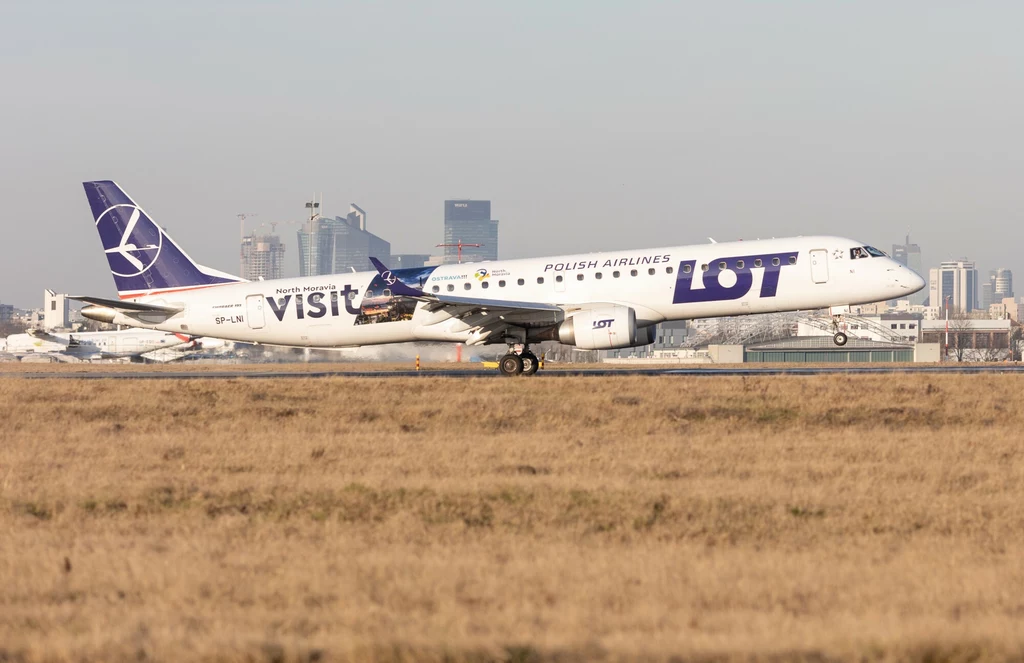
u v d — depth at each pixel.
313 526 63.12
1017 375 146.75
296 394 141.12
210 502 70.31
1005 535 58.94
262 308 182.50
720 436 104.62
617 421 115.50
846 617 40.50
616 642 36.66
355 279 180.75
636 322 168.38
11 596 46.09
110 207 191.00
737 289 164.75
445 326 174.12
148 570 50.28
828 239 167.00
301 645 36.47
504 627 39.44
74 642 37.53
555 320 166.50
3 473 85.12
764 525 61.50
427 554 54.12
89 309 191.00
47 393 145.38
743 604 43.47
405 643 36.38
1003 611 42.09
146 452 96.75
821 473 79.56
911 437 100.94
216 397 139.62
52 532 61.84
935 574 48.56
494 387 142.88
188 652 36.34
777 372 183.38
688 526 61.78
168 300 188.75
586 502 68.12
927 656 35.66
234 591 46.34
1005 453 88.81
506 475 79.81
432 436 107.50
